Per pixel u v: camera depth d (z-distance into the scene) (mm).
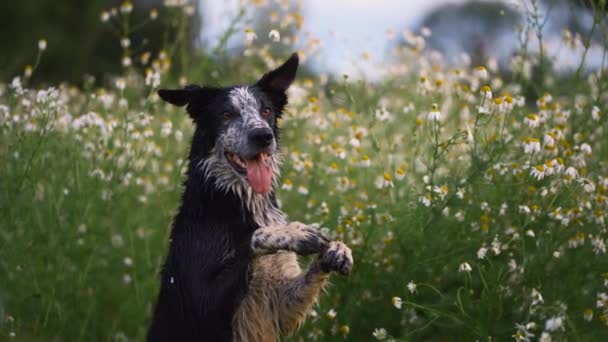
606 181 6922
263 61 9883
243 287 6027
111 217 8359
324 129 8562
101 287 8438
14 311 7387
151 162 8930
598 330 6051
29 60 20297
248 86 6770
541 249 6547
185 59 9531
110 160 7844
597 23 7520
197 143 6625
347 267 5637
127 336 8188
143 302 8000
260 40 10016
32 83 16953
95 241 8078
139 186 9078
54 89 7359
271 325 6273
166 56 9742
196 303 6141
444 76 9539
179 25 10125
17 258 7312
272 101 6938
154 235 8750
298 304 6082
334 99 9500
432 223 6738
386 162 8016
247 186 6391
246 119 6438
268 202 6625
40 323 7699
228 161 6391
